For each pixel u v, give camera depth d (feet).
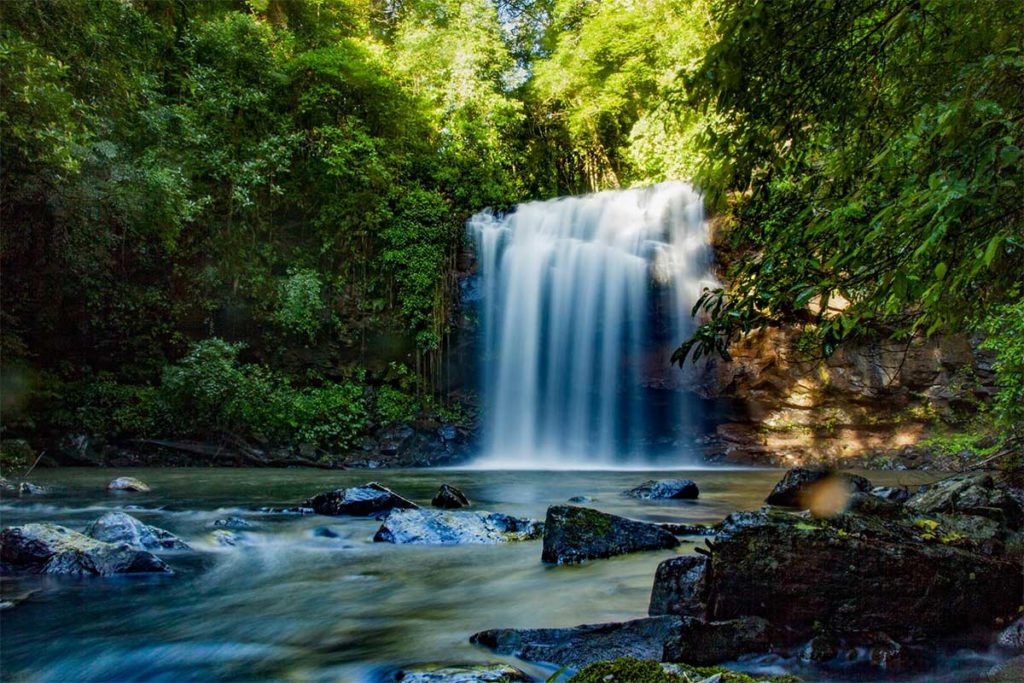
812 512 15.46
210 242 60.18
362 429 60.70
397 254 65.31
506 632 13.33
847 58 10.69
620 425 64.23
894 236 9.05
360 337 64.54
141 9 56.54
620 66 81.05
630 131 84.02
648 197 65.05
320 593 17.48
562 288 65.82
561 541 20.40
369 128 70.28
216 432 54.54
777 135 11.62
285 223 66.28
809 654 11.93
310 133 66.80
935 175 7.90
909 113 10.48
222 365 53.31
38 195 42.96
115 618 15.53
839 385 58.95
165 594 17.35
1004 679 10.87
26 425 49.88
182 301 59.41
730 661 11.78
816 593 13.05
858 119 11.28
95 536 21.18
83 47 40.93
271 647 13.75
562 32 88.22
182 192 50.85
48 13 38.04
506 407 65.92
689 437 63.87
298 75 67.31
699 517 28.12
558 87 81.97
